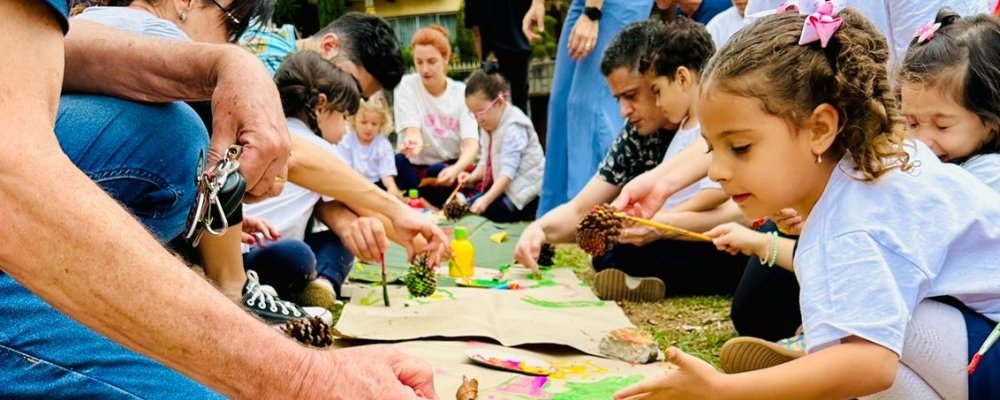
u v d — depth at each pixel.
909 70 1.86
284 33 3.66
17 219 0.84
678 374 1.41
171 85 1.56
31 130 0.86
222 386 0.93
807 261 1.47
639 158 3.18
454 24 9.62
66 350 1.10
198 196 1.36
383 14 9.66
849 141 1.46
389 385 1.01
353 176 2.52
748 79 1.46
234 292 2.15
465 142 5.62
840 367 1.36
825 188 1.51
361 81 3.25
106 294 0.87
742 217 2.95
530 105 7.84
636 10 3.78
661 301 2.97
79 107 1.40
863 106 1.45
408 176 5.64
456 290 2.91
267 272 2.63
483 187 5.31
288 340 0.96
